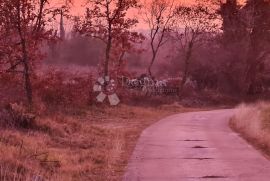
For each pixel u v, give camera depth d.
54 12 35.50
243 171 15.78
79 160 16.89
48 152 16.73
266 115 34.81
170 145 21.77
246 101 69.94
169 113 44.81
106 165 16.47
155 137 24.70
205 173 15.46
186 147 21.16
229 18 75.69
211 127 30.09
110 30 46.88
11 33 34.25
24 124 21.95
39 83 36.72
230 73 75.56
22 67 40.47
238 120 30.80
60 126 23.77
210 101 66.19
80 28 47.03
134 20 47.50
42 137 20.22
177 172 15.64
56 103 36.62
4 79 33.97
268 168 16.28
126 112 38.94
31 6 33.94
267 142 21.34
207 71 75.94
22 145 17.11
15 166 13.40
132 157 18.48
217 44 76.25
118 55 48.88
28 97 32.34
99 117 35.06
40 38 35.16
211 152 19.77
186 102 61.22
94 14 46.59
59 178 13.22
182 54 79.56
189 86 70.25
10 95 32.22
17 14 33.44
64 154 17.28
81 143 20.86
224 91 74.88
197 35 71.12
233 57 75.56
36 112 27.00
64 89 38.56
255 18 76.19
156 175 15.16
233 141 23.16
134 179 14.55
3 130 19.67
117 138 22.91
